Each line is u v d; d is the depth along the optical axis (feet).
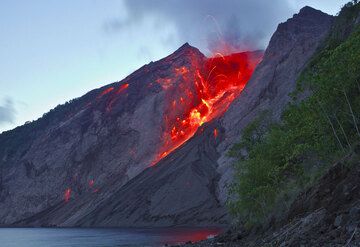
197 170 587.27
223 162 563.89
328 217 75.36
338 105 110.73
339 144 113.70
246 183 155.33
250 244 115.96
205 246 146.82
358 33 107.96
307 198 103.19
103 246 249.14
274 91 573.74
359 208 67.82
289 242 75.10
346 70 102.12
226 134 616.80
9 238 430.20
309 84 125.18
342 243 60.95
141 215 572.51
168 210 543.80
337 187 84.02
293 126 150.71
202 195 535.60
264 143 178.70
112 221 604.90
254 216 152.87
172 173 618.44
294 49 592.19
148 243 255.50
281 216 123.54
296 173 143.33
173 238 290.56
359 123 111.04
